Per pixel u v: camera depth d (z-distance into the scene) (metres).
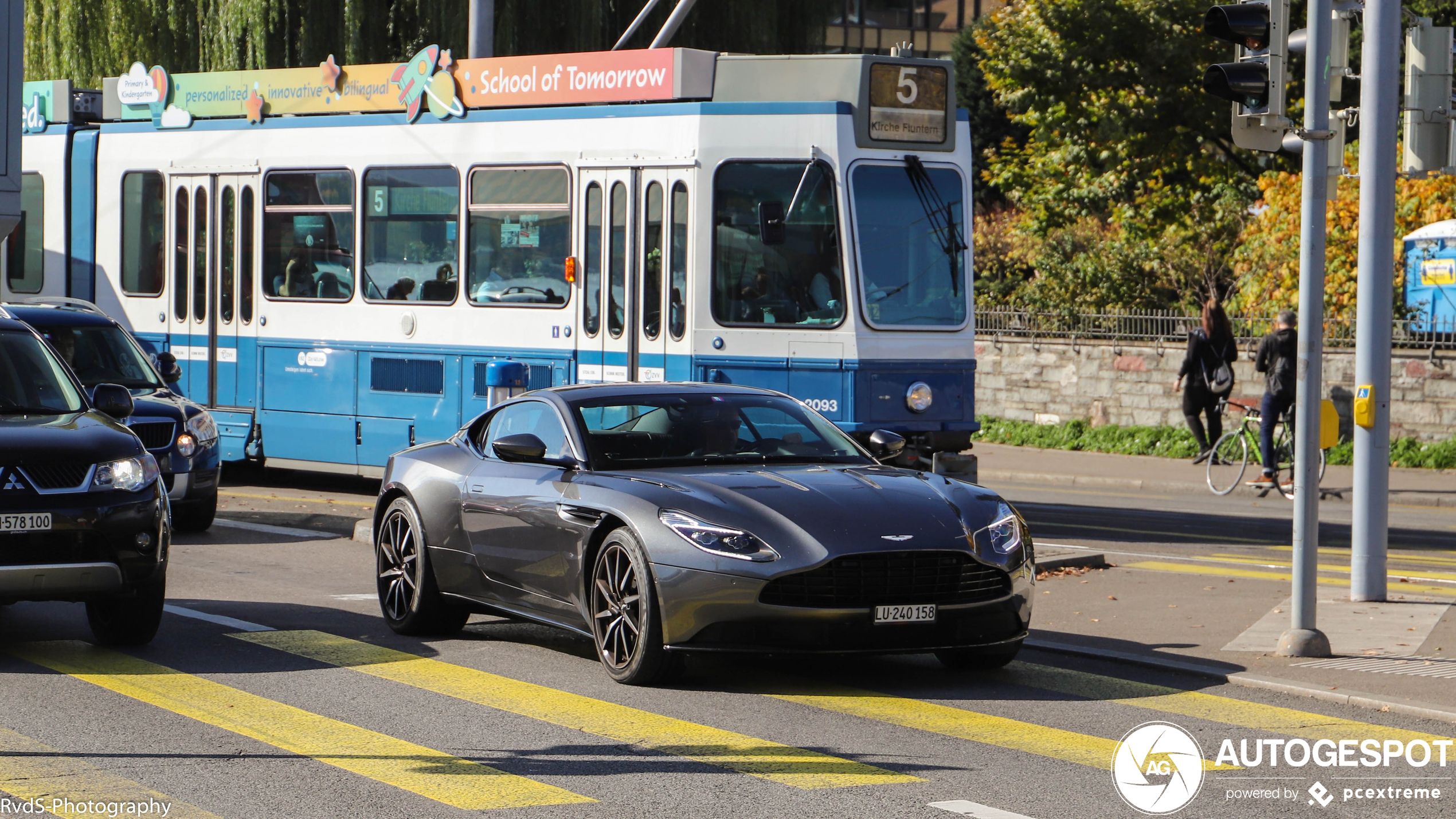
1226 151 41.41
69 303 19.81
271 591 14.45
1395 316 32.75
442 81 20.34
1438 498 24.16
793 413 12.21
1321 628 12.58
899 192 18.02
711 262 18.02
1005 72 39.72
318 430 21.58
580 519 10.86
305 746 8.77
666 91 18.50
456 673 10.91
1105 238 41.09
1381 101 13.66
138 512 11.09
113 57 34.22
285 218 21.92
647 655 10.22
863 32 89.44
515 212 19.66
